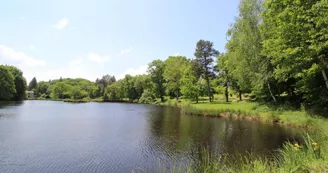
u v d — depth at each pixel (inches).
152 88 2817.4
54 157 474.9
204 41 1979.6
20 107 1841.8
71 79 6417.3
